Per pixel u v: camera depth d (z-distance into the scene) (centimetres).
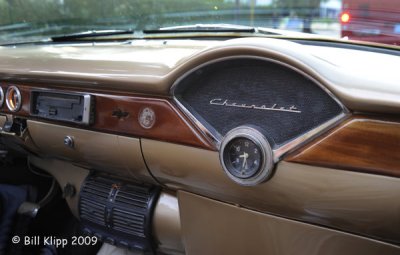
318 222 112
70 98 148
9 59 181
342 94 96
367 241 107
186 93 123
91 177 172
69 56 171
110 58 158
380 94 93
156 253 167
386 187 95
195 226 139
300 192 107
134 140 136
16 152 199
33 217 190
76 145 154
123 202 160
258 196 116
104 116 141
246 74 113
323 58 112
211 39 191
